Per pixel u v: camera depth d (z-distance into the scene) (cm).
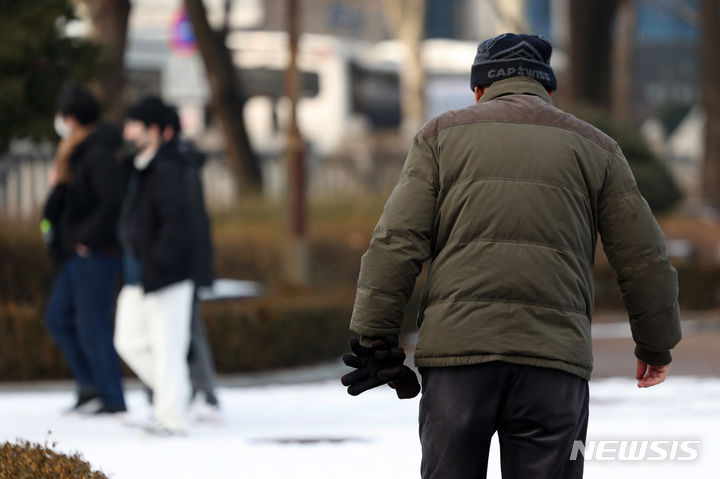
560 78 11738
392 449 2578
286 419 3155
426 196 1383
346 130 10688
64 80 4853
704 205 8994
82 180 3111
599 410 3216
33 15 4744
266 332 4384
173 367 2806
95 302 3127
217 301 4603
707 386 3812
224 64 8062
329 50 10738
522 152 1383
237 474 2295
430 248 1398
